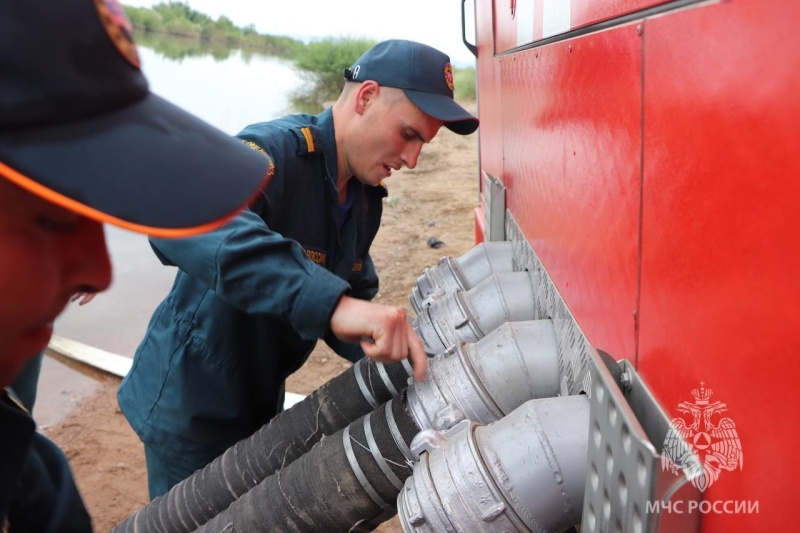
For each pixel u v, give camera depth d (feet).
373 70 6.76
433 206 26.35
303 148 6.72
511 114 7.88
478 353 5.34
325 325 4.82
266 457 6.34
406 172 32.63
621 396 3.36
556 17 5.40
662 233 3.36
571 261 5.08
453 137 40.91
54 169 1.99
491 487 3.99
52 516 3.05
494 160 9.41
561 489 3.99
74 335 17.25
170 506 6.63
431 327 6.42
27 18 1.94
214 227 2.27
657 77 3.38
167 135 2.30
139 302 19.30
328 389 6.40
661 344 3.40
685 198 3.10
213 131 2.53
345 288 4.75
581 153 4.78
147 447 7.68
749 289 2.58
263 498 5.65
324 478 5.38
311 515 5.40
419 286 7.80
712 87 2.83
